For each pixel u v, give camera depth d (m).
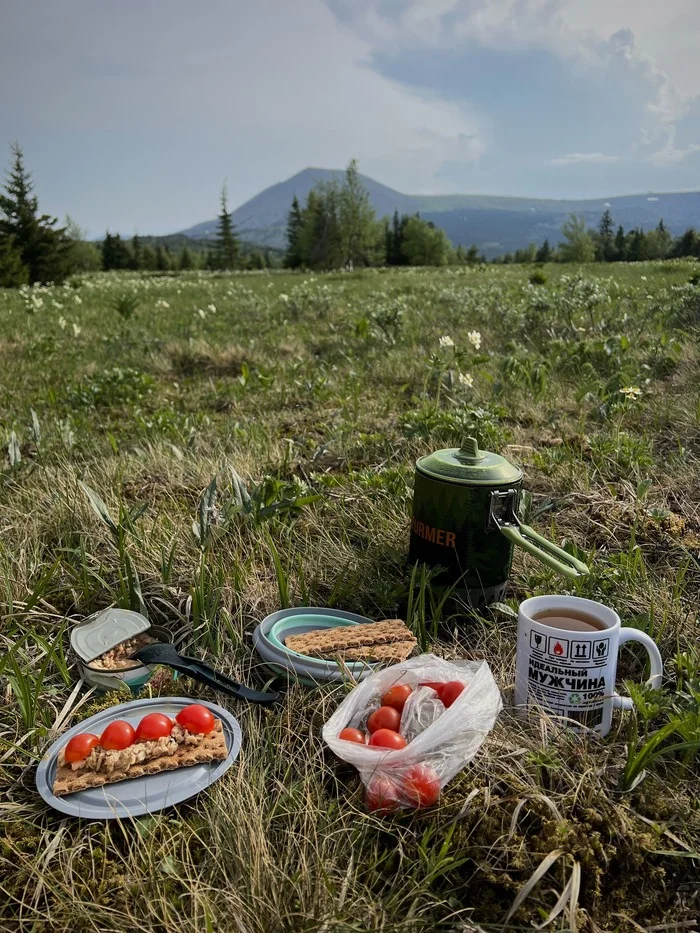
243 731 0.63
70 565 0.89
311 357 2.27
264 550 0.94
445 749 0.55
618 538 0.96
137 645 0.74
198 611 0.80
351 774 0.59
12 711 0.65
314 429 1.50
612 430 1.33
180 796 0.54
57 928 0.46
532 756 0.57
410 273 8.96
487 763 0.57
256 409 1.71
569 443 1.29
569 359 1.86
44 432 1.46
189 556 0.91
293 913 0.45
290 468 1.25
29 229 14.84
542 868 0.47
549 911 0.47
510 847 0.50
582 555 0.87
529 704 0.63
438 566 0.80
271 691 0.69
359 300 4.07
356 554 0.94
